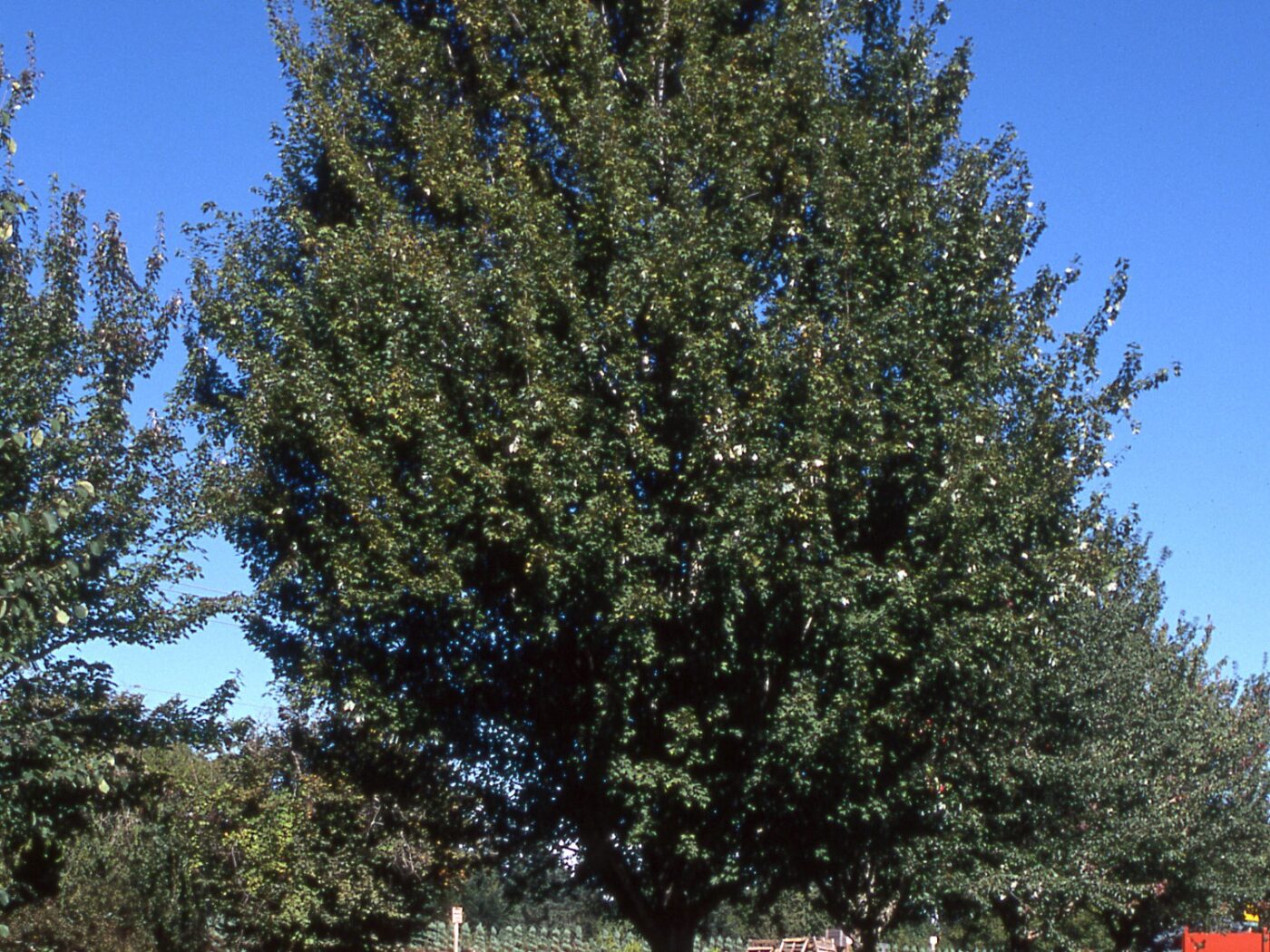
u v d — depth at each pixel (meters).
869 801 18.12
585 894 26.11
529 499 16.55
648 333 16.89
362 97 19.48
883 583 17.33
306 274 18.58
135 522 16.08
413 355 17.08
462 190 17.88
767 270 18.14
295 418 17.72
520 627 17.78
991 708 19.38
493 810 20.08
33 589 11.47
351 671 18.81
